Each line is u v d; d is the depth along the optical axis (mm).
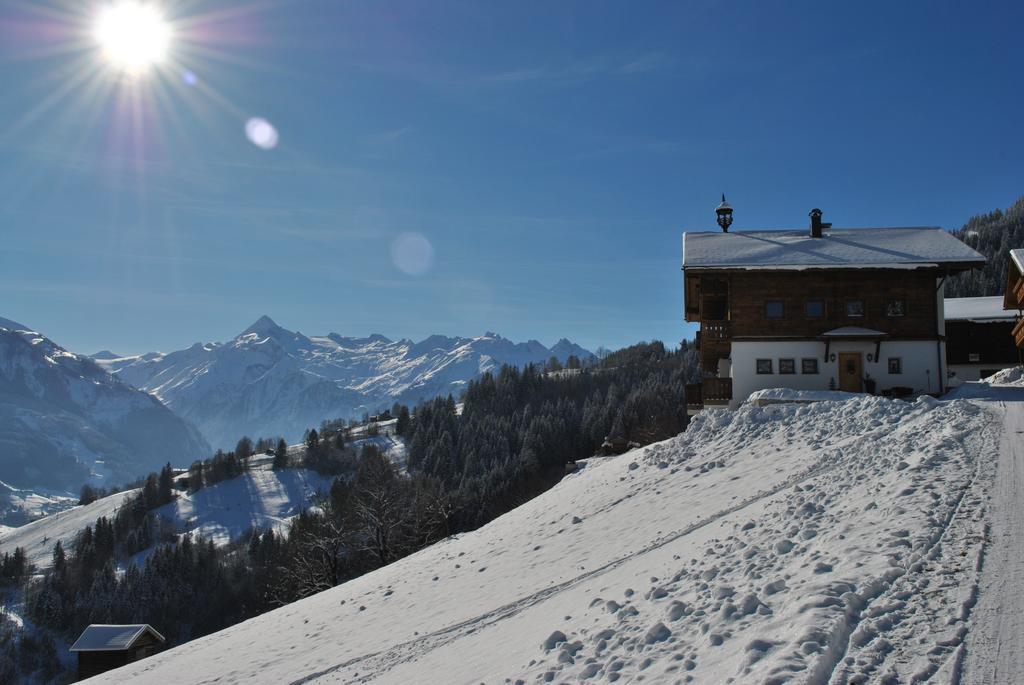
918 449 18766
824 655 7809
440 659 14164
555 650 11656
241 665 18844
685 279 42469
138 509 180750
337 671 15781
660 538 18344
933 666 7402
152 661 22750
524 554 22156
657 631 10438
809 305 37312
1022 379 38844
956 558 10336
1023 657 7402
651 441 62969
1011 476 14672
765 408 28938
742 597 10477
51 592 118188
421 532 56062
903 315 36562
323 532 56656
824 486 17422
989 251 152500
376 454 153500
